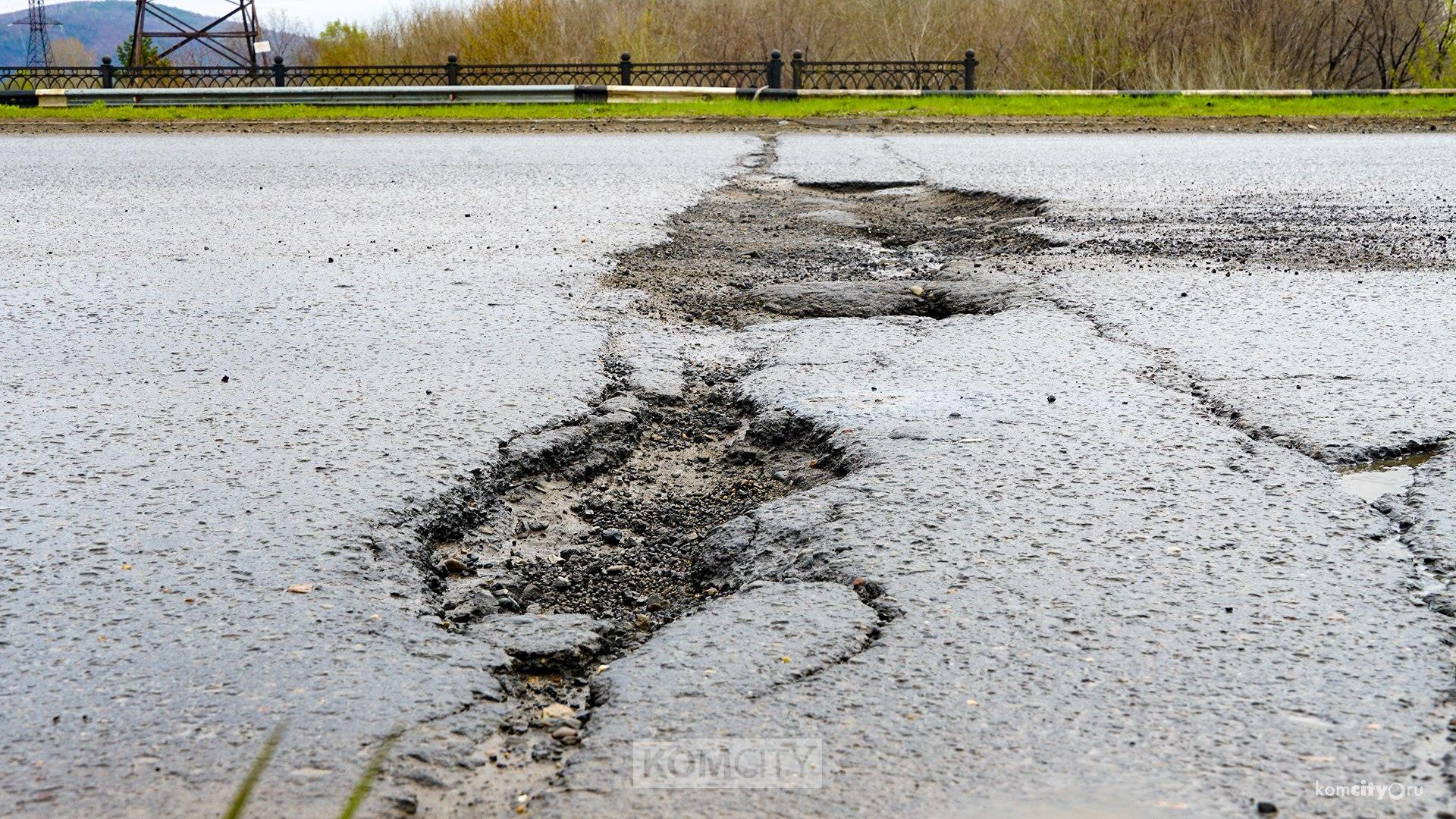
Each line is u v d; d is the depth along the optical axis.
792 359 4.49
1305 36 26.62
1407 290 5.59
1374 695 2.09
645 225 7.80
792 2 31.38
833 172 11.09
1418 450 3.41
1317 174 10.81
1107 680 2.15
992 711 2.06
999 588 2.52
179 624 2.39
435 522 2.99
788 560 2.75
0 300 5.50
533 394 3.99
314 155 13.47
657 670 2.23
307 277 6.06
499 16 29.98
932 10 29.81
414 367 4.34
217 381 4.16
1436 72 25.67
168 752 1.95
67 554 2.72
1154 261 6.41
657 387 4.16
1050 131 16.67
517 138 16.03
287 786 1.87
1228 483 3.12
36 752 1.96
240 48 46.69
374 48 35.44
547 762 1.97
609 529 3.07
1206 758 1.92
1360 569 2.60
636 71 22.69
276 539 2.81
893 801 1.82
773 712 2.07
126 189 10.13
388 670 2.23
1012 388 4.02
